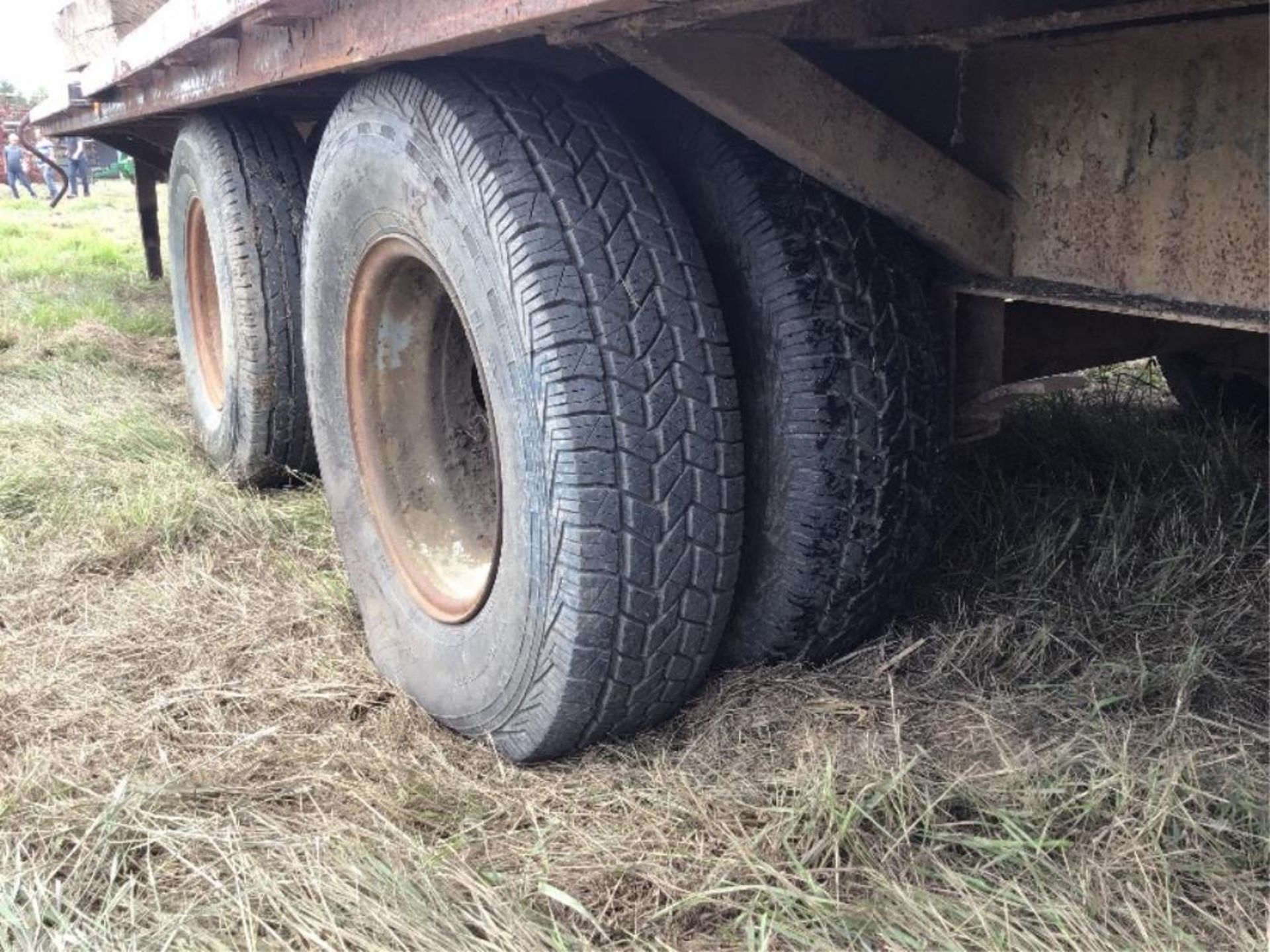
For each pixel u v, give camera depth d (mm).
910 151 2168
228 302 4031
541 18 1627
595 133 2330
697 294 2273
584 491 2145
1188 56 1849
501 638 2381
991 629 2684
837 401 2379
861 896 1932
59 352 6223
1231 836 1998
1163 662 2574
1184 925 1836
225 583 3420
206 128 4184
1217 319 1845
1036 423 3867
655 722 2439
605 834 2137
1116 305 2021
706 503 2240
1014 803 2109
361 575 3037
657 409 2195
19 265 10016
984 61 2213
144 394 5523
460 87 2330
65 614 3283
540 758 2404
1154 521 3199
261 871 2012
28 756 2492
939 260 2492
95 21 5379
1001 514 3193
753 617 2574
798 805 2109
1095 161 2045
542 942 1840
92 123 5613
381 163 2518
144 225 8977
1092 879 1916
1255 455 3510
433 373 2934
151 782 2367
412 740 2570
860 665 2617
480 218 2236
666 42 1911
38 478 4160
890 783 2096
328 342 2973
